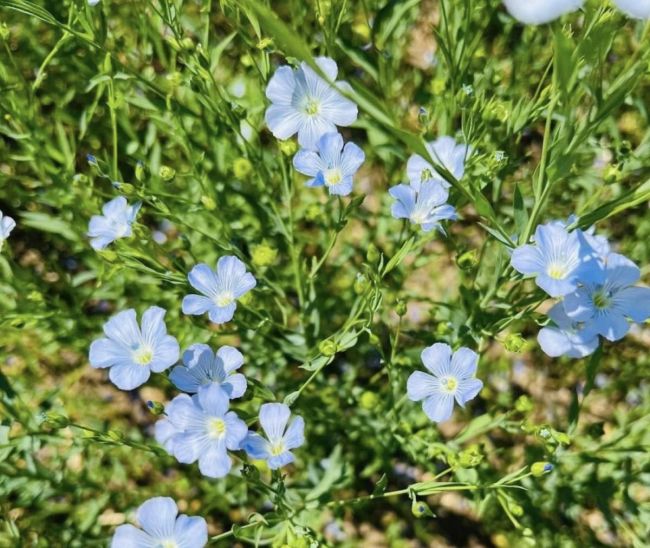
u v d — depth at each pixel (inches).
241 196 21.1
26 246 22.5
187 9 22.4
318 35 21.4
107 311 22.0
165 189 21.4
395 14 20.1
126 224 18.6
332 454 20.1
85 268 22.3
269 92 18.5
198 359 17.3
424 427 20.3
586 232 17.2
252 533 18.6
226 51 22.3
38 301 19.9
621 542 20.2
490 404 21.3
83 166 22.4
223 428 16.8
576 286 16.3
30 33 21.8
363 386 21.3
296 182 21.9
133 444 18.2
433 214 17.8
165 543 17.0
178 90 21.4
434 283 22.1
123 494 20.2
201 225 21.1
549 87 18.8
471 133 18.7
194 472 20.6
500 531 20.1
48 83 22.1
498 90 20.7
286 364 20.9
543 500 19.8
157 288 21.0
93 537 20.0
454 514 20.9
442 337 19.7
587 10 15.8
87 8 18.8
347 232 22.2
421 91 21.7
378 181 22.5
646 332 21.2
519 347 17.6
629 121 21.6
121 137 22.0
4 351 21.2
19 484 19.5
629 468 19.4
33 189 22.0
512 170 20.8
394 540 20.7
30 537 20.0
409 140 15.3
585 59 15.5
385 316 21.2
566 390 21.3
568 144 16.1
